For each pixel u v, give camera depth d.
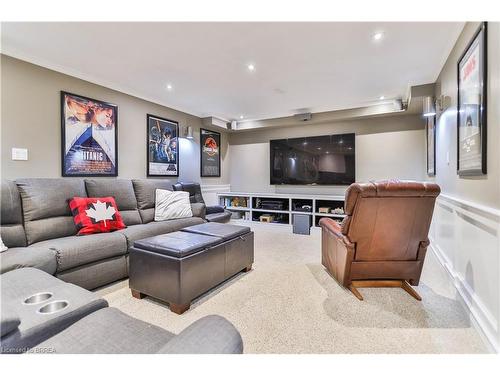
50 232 2.27
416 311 1.84
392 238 2.00
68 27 2.04
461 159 2.02
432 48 2.38
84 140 3.05
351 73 2.97
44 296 1.21
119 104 3.49
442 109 2.74
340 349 1.43
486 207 1.53
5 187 2.09
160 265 1.91
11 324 0.83
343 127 4.86
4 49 2.35
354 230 1.98
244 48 2.39
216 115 5.03
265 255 3.22
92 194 2.81
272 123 5.19
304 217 4.46
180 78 3.12
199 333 0.72
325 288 2.24
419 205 1.89
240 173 5.96
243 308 1.91
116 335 0.93
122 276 2.39
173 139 4.45
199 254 1.98
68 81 2.90
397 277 2.16
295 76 3.06
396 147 4.44
